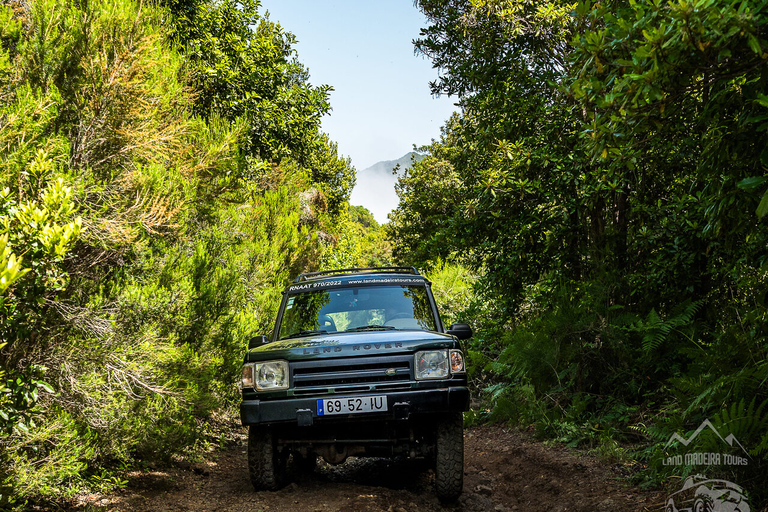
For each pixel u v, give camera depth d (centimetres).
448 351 484
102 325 484
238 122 807
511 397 884
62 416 412
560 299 821
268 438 492
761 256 502
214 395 714
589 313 760
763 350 473
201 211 785
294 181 1473
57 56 578
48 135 524
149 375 518
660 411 576
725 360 490
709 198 436
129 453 531
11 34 569
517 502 520
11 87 539
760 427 391
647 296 740
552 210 860
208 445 684
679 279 699
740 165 402
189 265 667
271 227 1232
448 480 479
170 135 636
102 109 570
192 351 617
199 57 1220
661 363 664
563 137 830
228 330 747
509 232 870
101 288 504
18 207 357
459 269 1494
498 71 928
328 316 577
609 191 761
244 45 1411
